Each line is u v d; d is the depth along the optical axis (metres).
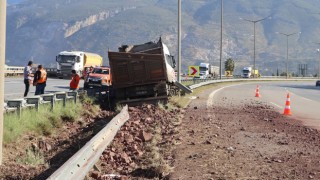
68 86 40.19
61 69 60.72
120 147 11.16
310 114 21.84
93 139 9.22
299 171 8.80
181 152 10.44
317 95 41.25
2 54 9.02
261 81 94.88
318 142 12.59
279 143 12.16
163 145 11.45
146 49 25.98
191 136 12.91
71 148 11.77
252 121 17.42
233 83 72.38
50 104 16.33
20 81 46.78
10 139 11.30
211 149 10.88
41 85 22.34
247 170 8.77
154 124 15.43
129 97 23.95
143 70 23.77
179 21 35.28
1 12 8.86
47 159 10.33
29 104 14.62
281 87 60.56
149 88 23.84
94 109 20.41
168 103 22.86
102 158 9.65
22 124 12.73
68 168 6.93
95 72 38.31
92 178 8.10
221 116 18.84
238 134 13.66
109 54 23.67
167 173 8.48
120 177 8.12
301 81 115.69
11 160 9.93
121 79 23.84
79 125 16.36
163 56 23.72
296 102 30.42
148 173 8.48
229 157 9.99
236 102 27.67
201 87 46.41
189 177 8.16
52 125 14.45
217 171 8.64
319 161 9.84
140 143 11.85
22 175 8.45
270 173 8.57
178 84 28.59
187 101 26.95
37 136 12.92
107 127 11.27
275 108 24.73
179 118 17.70
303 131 14.97
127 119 16.20
